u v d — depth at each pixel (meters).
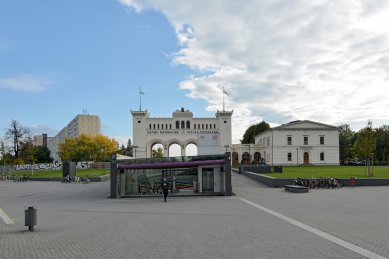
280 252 11.20
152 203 28.42
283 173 54.81
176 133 111.44
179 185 36.81
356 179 38.72
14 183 60.91
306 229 15.05
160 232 15.05
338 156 101.50
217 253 11.17
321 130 102.12
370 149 48.53
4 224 18.31
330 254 10.90
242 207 23.58
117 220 18.98
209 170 36.50
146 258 10.77
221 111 113.56
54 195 37.59
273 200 27.41
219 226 16.22
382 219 17.36
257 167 61.16
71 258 10.93
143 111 110.75
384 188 35.75
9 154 88.12
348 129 131.88
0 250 12.13
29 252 11.78
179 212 21.92
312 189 36.41
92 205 27.66
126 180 37.28
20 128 90.88
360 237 13.29
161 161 36.22
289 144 101.62
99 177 58.03
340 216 18.50
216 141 44.41
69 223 18.20
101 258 10.88
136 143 109.88
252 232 14.60
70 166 59.78
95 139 114.06
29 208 16.20
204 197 32.47
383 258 10.41
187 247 12.09
